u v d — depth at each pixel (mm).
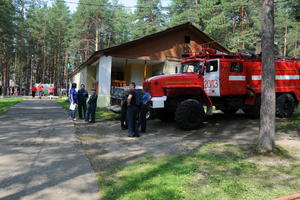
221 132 7531
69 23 39906
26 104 15492
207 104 8242
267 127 5059
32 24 37281
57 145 5691
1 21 24547
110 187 3404
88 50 35625
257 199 3064
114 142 6320
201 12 21516
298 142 5980
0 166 4188
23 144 5707
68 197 3086
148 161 4613
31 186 3406
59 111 12062
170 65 15469
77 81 24453
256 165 4363
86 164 4391
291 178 3779
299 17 15688
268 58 5086
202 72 8367
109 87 13766
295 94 9945
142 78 17344
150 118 10242
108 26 34406
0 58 34094
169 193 3164
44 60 41531
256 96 9203
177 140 6543
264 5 5238
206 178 3727
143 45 14555
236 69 8609
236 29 23469
